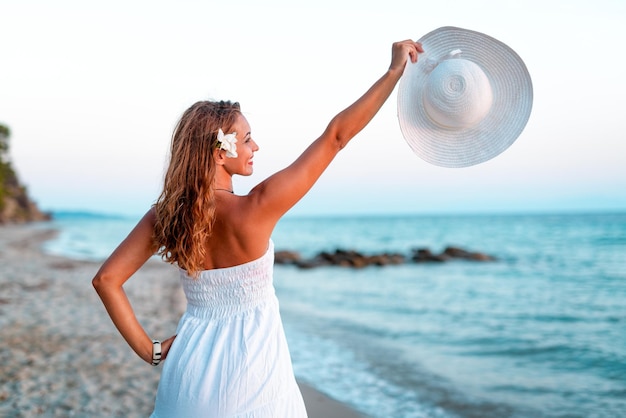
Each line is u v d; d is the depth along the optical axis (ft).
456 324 36.83
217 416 6.75
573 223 236.84
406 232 213.46
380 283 62.44
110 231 222.69
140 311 34.14
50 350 22.65
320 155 6.83
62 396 17.07
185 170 6.89
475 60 7.49
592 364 26.00
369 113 6.95
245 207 6.79
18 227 239.30
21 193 345.31
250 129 7.32
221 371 6.81
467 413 18.72
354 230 239.71
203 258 6.93
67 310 32.17
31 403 16.38
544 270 72.90
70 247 117.60
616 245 113.19
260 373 6.83
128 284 49.88
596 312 41.42
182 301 39.29
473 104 7.17
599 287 55.98
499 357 27.55
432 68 7.58
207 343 6.97
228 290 6.99
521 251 107.55
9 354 21.84
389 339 31.32
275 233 219.20
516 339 31.86
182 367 6.93
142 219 7.37
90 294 39.42
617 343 30.45
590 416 18.61
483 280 64.49
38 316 29.94
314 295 51.90
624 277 63.16
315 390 20.63
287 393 7.02
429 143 7.60
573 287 56.59
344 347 28.48
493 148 7.44
